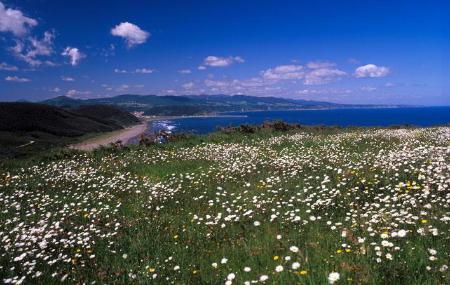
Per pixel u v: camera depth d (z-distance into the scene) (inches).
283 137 1090.1
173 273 284.4
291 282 234.2
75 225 429.4
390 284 214.1
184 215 433.1
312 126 1453.0
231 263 285.9
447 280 208.8
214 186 548.4
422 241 263.3
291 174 546.3
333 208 382.3
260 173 587.5
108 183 613.3
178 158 832.3
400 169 464.8
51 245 367.9
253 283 245.3
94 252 346.3
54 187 634.2
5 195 597.6
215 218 388.8
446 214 302.7
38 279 296.2
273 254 286.0
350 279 217.6
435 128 1064.8
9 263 331.6
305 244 289.6
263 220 370.6
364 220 326.6
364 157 597.6
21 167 845.2
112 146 1027.9
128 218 437.7
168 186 571.2
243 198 461.4
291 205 389.1
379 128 1359.5
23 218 470.6
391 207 349.4
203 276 272.2
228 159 752.3
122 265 308.3
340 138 944.9
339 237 298.5
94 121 6220.5
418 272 222.2
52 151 1023.0
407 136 861.2
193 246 333.4
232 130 1307.8
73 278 293.4
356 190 418.0
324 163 602.2
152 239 361.4
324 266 247.0
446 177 387.9
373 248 263.4
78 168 788.0
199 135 1227.9
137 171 735.7
